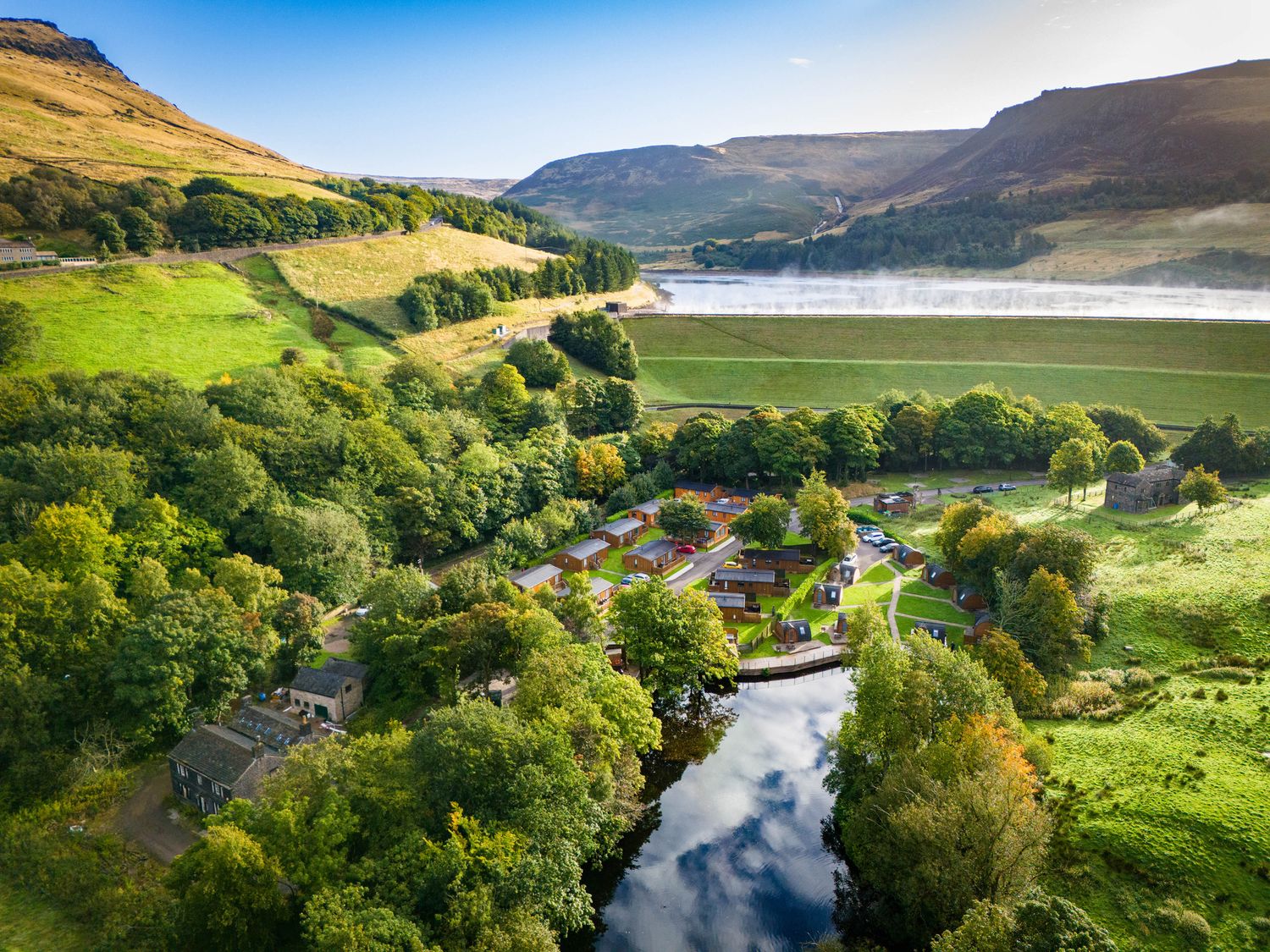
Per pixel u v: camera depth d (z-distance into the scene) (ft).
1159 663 297.12
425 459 458.91
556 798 200.34
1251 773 221.25
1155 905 187.21
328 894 166.09
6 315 451.53
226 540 379.14
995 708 235.61
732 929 212.43
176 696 263.90
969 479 571.69
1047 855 202.49
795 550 433.89
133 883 210.59
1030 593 304.91
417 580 323.78
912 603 380.17
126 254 645.10
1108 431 592.19
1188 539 389.80
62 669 269.23
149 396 419.33
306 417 445.37
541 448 504.43
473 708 215.72
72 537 307.37
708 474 583.58
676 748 291.79
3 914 201.57
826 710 312.29
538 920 171.32
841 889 225.97
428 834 192.24
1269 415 634.02
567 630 315.37
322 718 286.46
